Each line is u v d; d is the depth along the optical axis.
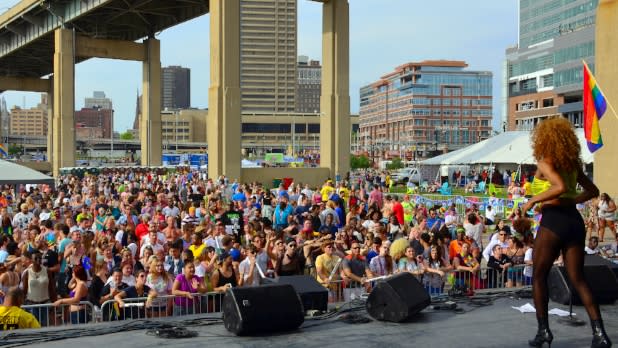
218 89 49.22
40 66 111.94
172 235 15.20
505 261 13.47
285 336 5.55
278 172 51.09
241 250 13.48
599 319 4.62
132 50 81.06
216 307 11.05
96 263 11.30
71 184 38.75
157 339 5.47
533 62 133.88
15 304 8.43
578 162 4.64
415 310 5.98
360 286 11.72
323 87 54.47
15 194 36.69
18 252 13.37
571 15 122.88
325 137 53.84
